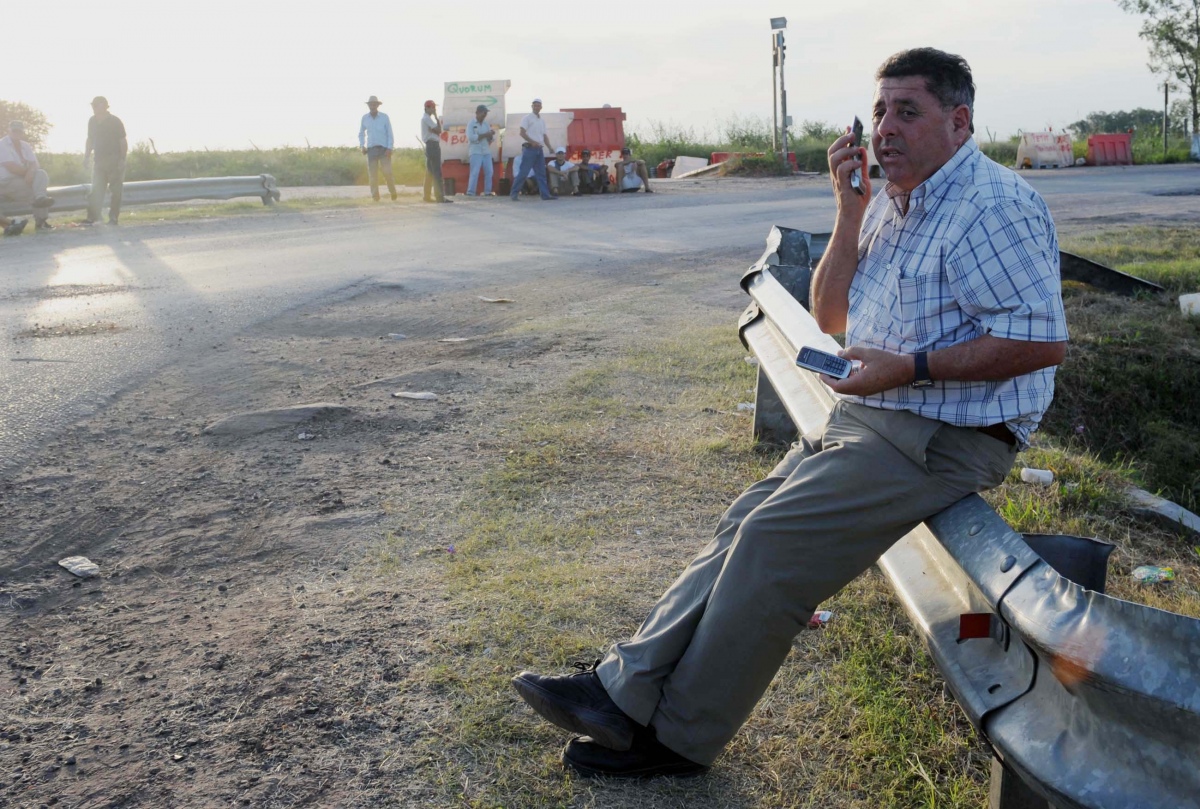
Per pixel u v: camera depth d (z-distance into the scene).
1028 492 4.79
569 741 2.79
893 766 2.72
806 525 2.43
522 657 3.18
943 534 2.37
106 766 2.68
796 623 2.50
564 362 6.89
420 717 2.88
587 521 4.26
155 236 14.92
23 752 2.74
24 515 4.32
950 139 2.39
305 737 2.79
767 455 5.08
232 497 4.54
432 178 20.98
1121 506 4.76
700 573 2.69
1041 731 2.03
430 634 3.32
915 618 2.69
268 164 32.91
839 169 2.79
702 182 27.98
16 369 6.61
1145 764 1.76
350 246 13.61
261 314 8.62
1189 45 47.62
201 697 2.99
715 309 8.88
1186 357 7.75
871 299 2.67
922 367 2.31
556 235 14.92
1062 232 14.33
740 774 2.71
